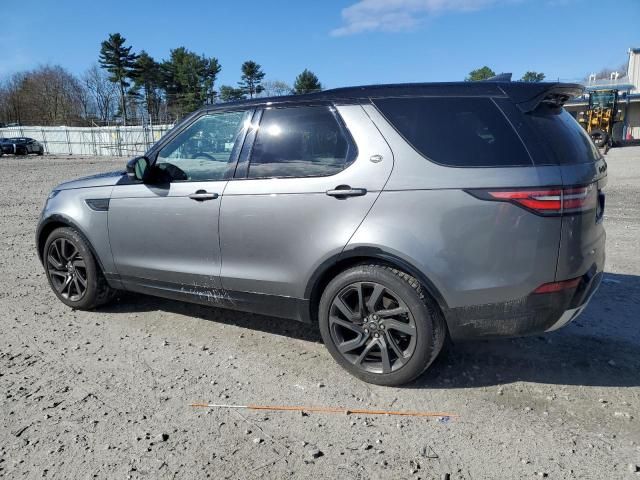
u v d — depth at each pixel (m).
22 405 3.19
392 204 3.15
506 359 3.72
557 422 2.96
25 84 81.19
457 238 3.03
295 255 3.48
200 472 2.57
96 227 4.45
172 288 4.16
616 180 15.06
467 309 3.08
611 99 33.56
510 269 2.99
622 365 3.62
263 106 3.71
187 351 3.96
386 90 3.36
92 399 3.26
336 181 3.32
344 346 3.45
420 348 3.19
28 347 4.05
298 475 2.55
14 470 2.59
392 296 3.25
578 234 3.01
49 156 44.00
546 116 3.15
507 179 2.95
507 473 2.54
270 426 2.96
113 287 4.58
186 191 3.92
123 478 2.53
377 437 2.85
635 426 2.90
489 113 3.10
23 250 7.54
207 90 76.69
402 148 3.20
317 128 3.48
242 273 3.73
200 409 3.14
